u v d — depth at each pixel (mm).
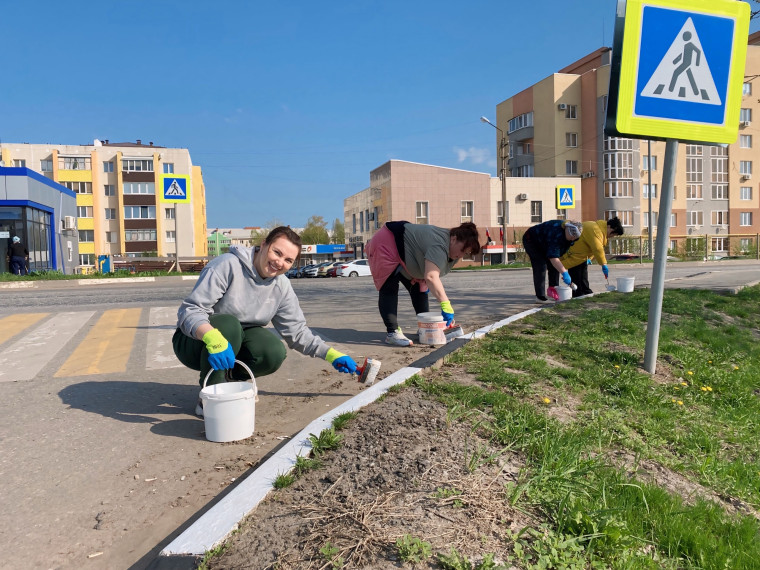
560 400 3586
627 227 45156
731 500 2795
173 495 2350
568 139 46500
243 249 3281
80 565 1862
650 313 4590
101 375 4371
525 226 44625
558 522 2027
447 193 43562
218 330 3014
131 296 11680
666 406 3932
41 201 21797
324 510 2018
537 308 7133
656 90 4164
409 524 1914
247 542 1858
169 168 58531
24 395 3801
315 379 4215
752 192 48625
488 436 2736
